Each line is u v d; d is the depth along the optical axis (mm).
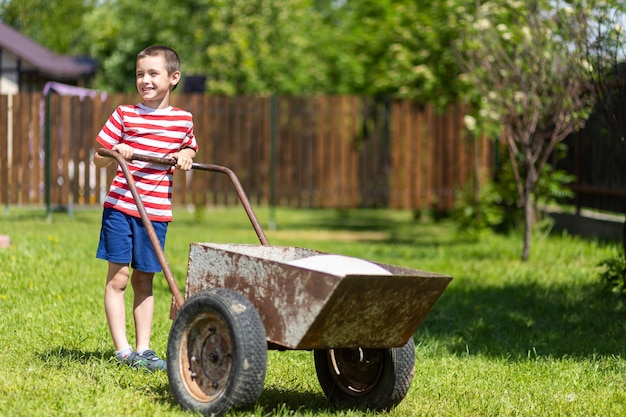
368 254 13094
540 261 12273
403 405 5465
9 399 5062
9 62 27234
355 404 5340
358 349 5348
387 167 18281
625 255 9742
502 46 13477
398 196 18031
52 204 16578
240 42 26828
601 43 9750
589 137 14867
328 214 23812
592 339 7895
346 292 4559
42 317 7434
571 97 12031
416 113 17734
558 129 12250
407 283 4742
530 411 5527
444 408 5480
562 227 15648
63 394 5199
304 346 4715
